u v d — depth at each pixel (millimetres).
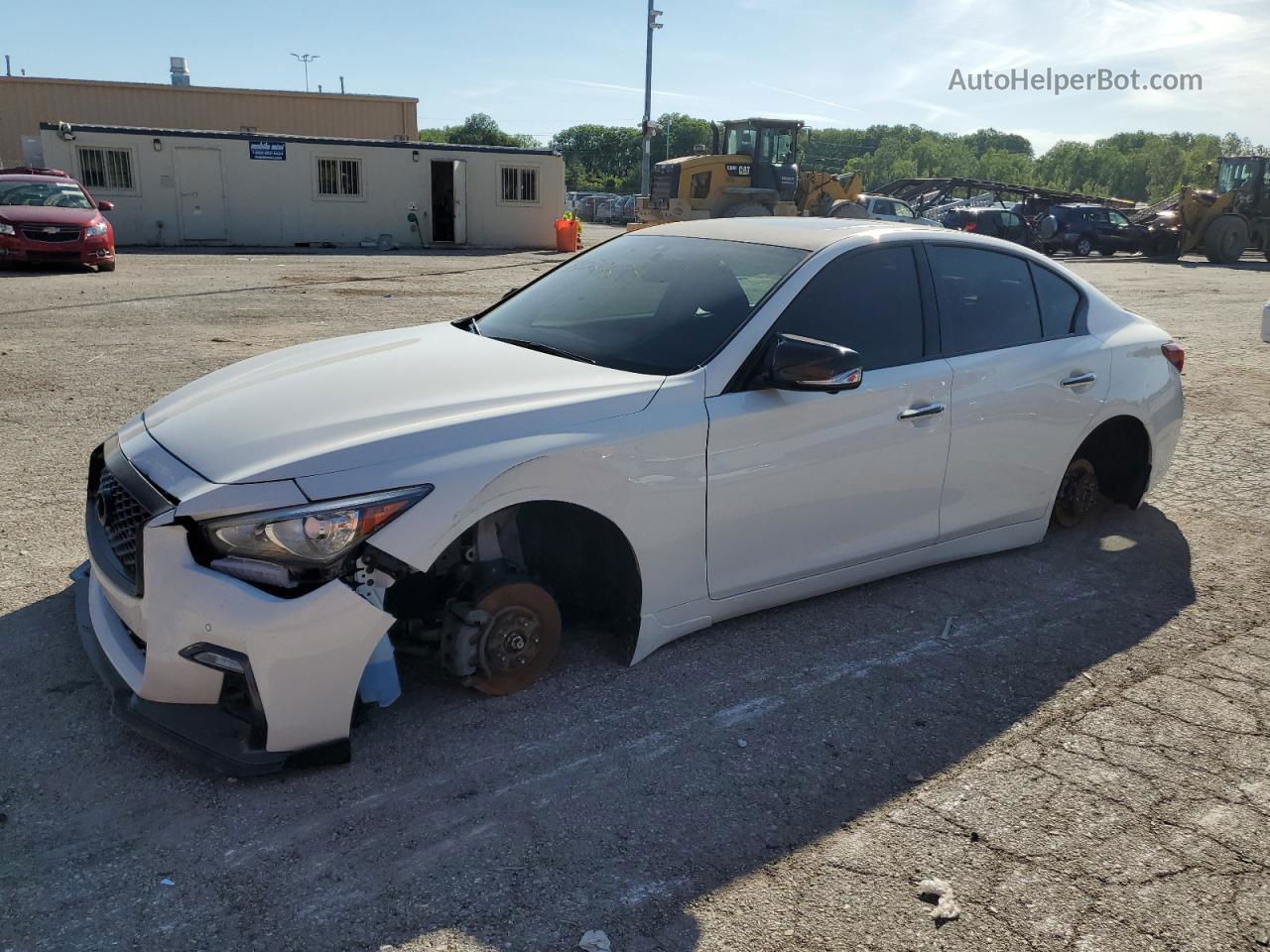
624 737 3129
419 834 2637
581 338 3785
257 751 2760
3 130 33688
